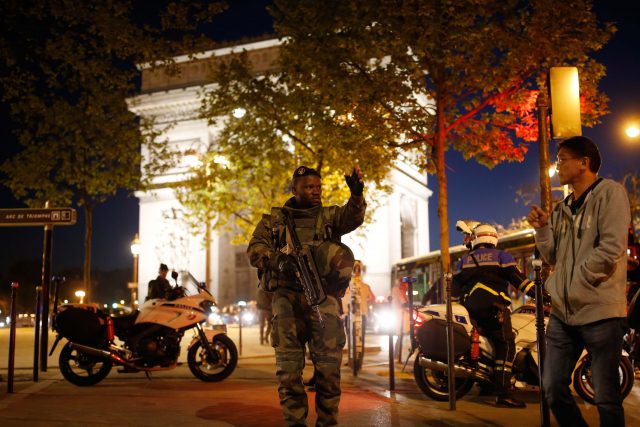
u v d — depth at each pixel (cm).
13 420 647
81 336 931
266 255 543
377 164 1617
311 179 567
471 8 1404
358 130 1580
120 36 1661
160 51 1723
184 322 974
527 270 1923
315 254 542
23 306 6869
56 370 1132
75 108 2097
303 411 532
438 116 1602
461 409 720
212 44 1780
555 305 436
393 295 1327
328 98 1608
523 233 1984
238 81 2081
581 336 427
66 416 673
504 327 750
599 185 433
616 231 413
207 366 1041
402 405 744
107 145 2141
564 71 976
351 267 545
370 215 2742
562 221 451
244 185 2562
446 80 1591
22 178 2095
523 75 1598
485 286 767
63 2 1476
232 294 5059
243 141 2130
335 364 540
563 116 967
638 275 684
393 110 1619
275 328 539
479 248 791
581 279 419
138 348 960
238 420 653
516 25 1502
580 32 1503
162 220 5088
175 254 5038
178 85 5066
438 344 767
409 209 5216
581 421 434
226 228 2831
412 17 1432
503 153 1781
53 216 1141
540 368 535
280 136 2122
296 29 1622
